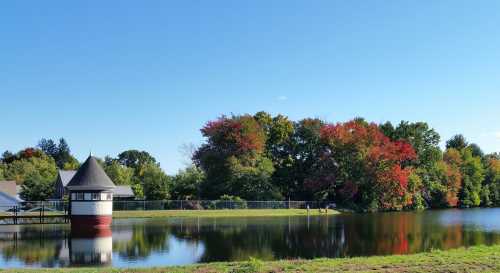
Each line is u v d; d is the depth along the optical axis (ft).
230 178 287.07
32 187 309.63
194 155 311.27
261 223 184.24
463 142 510.99
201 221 192.85
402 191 303.68
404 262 71.67
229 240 125.29
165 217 216.13
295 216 235.81
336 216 238.89
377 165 302.25
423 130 361.92
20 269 69.05
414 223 187.73
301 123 330.34
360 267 67.67
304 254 100.37
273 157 328.49
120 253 100.89
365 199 303.48
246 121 304.50
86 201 158.10
